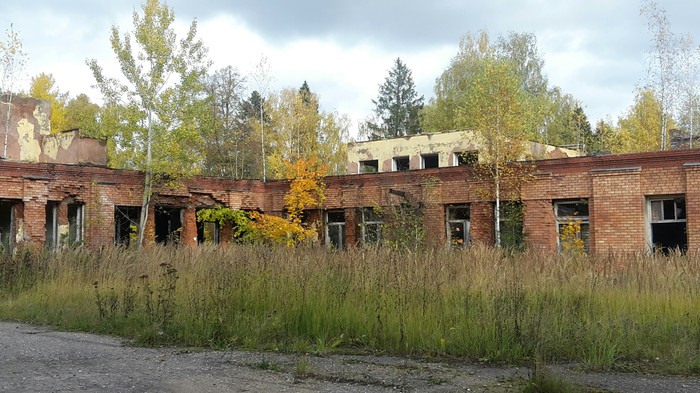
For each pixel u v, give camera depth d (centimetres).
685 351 871
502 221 2461
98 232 2475
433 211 2575
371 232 2723
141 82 2670
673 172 2083
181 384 738
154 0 2688
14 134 2855
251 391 706
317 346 976
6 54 2852
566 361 877
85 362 878
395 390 716
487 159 2472
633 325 985
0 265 1680
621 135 4612
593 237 2222
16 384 732
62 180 2386
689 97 3142
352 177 2822
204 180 2869
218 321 1087
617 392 697
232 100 5297
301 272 1256
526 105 3947
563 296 1142
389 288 1153
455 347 936
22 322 1328
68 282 1577
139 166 2648
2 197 2225
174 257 1748
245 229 2872
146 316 1179
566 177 2298
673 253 1478
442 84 5322
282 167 4553
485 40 5319
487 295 1129
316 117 5594
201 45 2761
